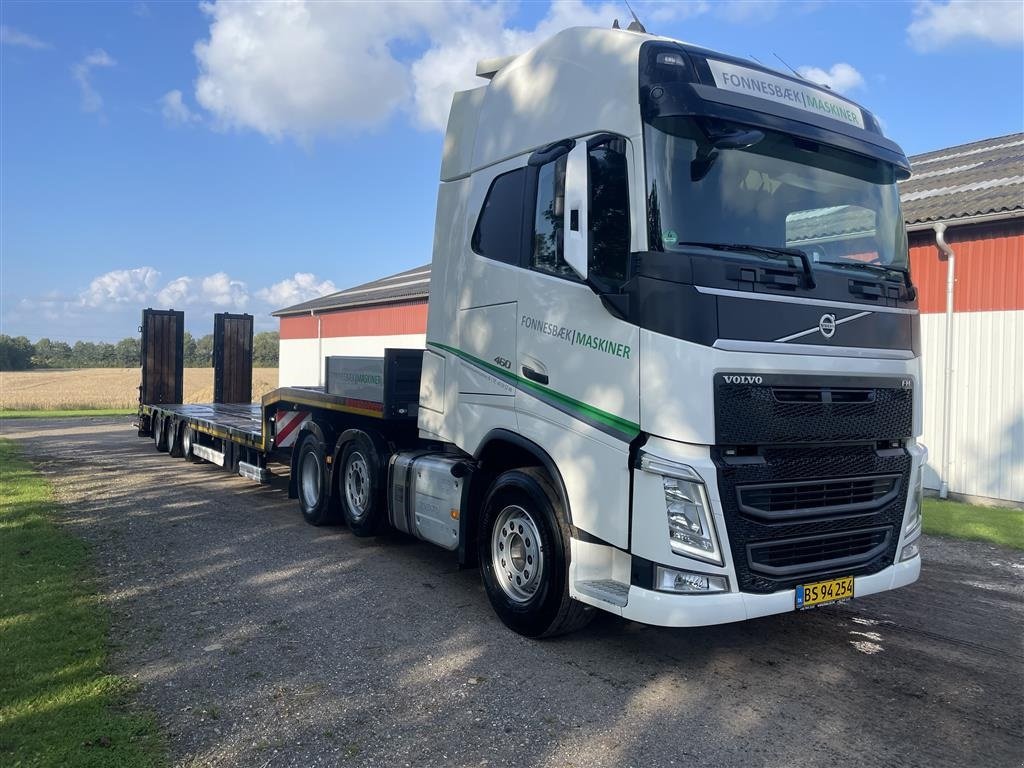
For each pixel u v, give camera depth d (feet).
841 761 11.55
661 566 13.19
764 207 14.67
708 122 14.08
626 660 15.44
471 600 19.20
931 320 36.83
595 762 11.37
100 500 32.32
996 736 12.40
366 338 83.15
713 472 12.93
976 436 35.09
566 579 15.40
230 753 11.40
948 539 27.63
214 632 16.60
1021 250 33.58
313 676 14.32
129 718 12.37
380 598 19.20
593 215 14.79
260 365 278.46
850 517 14.53
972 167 45.60
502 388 17.38
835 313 14.49
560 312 15.65
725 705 13.42
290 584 20.30
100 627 16.56
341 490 25.95
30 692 13.14
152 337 56.34
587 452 14.76
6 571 20.56
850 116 16.72
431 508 20.36
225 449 37.70
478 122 19.27
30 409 115.85
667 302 13.30
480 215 18.65
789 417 13.67
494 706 13.19
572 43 16.40
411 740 11.93
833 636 17.15
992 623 18.19
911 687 14.32
